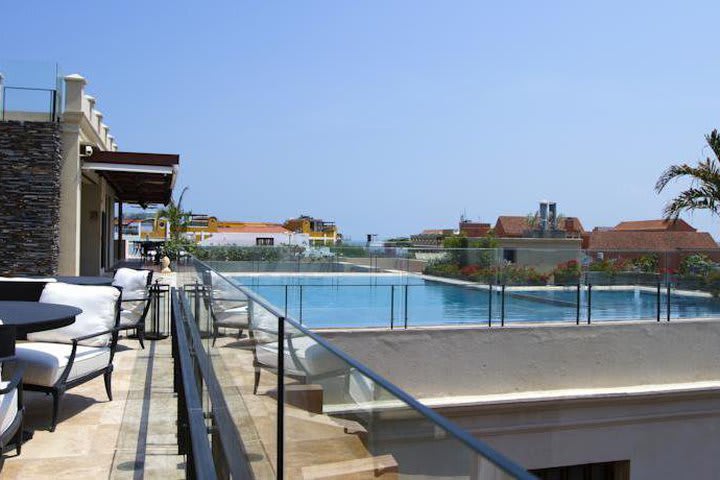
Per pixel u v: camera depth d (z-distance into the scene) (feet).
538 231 128.98
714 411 44.55
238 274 82.28
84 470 14.21
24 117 47.98
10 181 46.44
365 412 5.55
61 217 49.19
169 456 15.16
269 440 8.65
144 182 70.59
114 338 20.27
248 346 10.23
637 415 42.88
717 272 55.36
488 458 3.44
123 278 29.99
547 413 41.50
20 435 14.87
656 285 53.57
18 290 23.94
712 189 60.44
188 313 21.43
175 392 20.84
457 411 39.65
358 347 40.93
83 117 50.31
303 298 44.65
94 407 19.39
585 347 44.98
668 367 46.78
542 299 47.42
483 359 42.96
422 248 87.20
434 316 45.85
